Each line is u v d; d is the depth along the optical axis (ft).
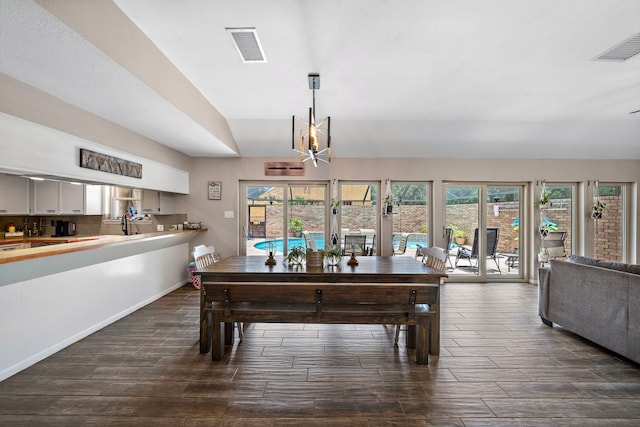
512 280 19.16
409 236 18.99
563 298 10.97
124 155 12.33
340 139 17.07
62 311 9.57
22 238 15.06
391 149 17.87
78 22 5.80
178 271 17.22
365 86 11.37
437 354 9.33
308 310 8.89
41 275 8.81
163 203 17.20
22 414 6.50
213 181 18.42
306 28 7.68
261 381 7.81
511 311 13.50
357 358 9.10
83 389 7.41
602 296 9.49
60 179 10.35
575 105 13.50
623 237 19.16
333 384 7.71
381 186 18.61
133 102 9.34
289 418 6.45
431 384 7.75
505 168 18.58
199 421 6.34
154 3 6.73
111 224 17.70
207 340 9.43
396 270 9.99
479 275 19.02
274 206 18.98
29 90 8.16
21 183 14.38
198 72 10.16
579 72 10.23
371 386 7.64
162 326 11.47
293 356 9.19
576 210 19.12
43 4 5.07
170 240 15.66
